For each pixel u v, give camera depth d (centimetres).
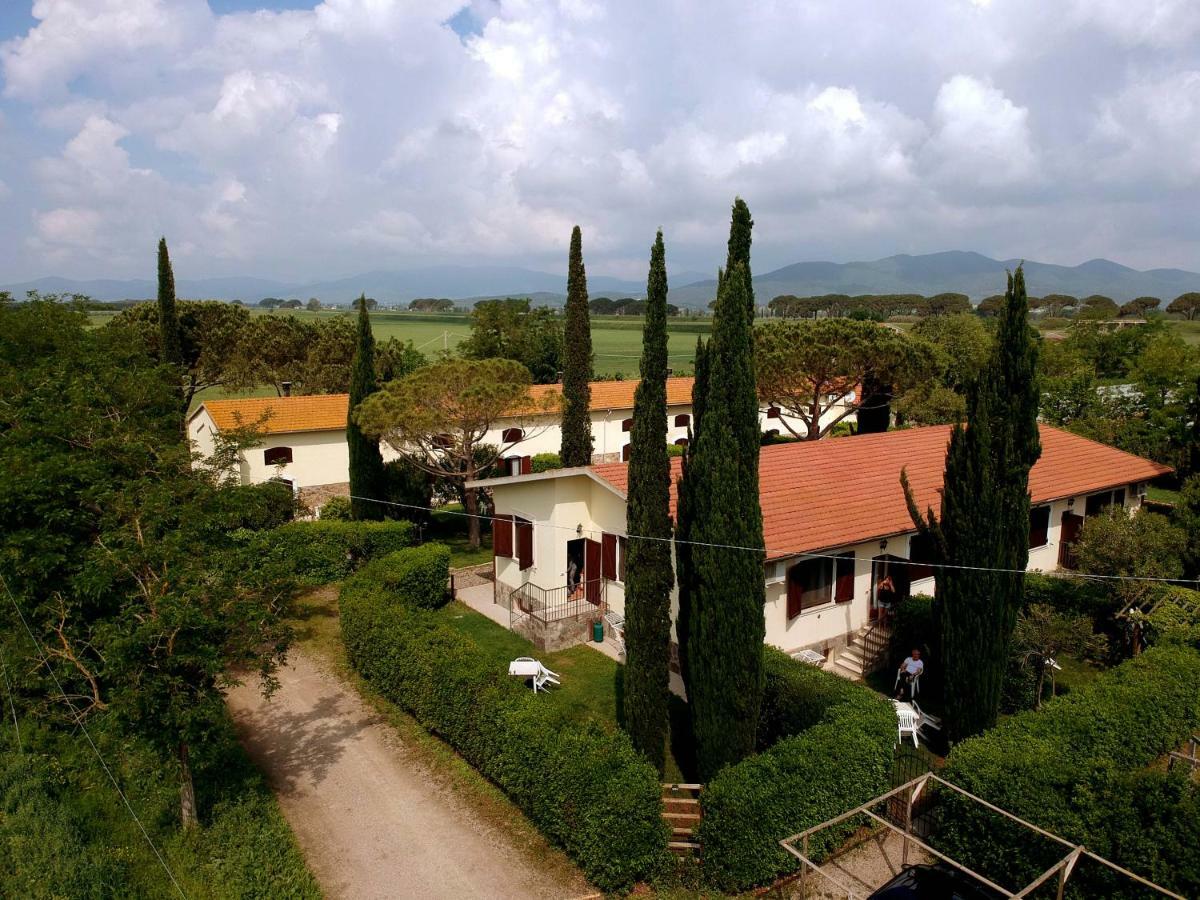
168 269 3603
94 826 1217
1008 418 1312
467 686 1412
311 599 2386
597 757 1144
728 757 1252
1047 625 1524
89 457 1270
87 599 1227
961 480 1356
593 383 4544
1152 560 1723
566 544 2073
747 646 1226
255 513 1318
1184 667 1445
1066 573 2009
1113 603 1789
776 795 1077
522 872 1138
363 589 1983
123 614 1097
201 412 3312
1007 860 1052
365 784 1377
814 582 1812
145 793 1320
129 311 3947
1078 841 993
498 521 2280
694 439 1301
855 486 2056
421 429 2559
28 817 1180
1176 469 3153
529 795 1230
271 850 1141
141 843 1182
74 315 2372
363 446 2797
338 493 3434
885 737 1253
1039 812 1031
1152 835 955
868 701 1328
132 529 1155
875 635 1867
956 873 1033
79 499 1241
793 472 2075
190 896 1047
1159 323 5625
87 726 1428
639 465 1295
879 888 1009
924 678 1714
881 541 1906
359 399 2794
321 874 1135
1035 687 1566
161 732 1127
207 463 1359
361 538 2566
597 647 1992
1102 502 2486
